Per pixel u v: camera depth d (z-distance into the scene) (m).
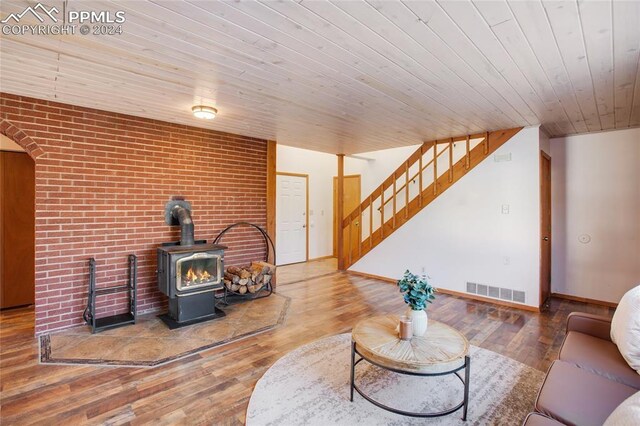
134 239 3.72
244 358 2.75
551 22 1.77
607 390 1.56
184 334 3.23
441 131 4.41
